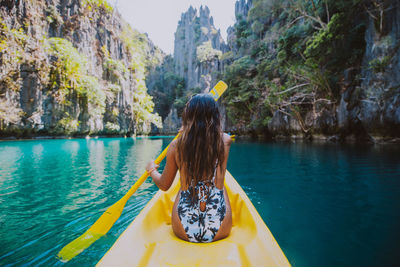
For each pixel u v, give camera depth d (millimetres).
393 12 11672
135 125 36875
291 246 1861
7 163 6047
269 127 21938
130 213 2451
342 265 1596
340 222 2303
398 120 11445
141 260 1056
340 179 4098
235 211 1771
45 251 1721
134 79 37875
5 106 17844
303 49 19234
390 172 4566
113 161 6473
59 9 24734
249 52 32406
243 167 5500
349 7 13305
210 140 1113
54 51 21656
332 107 15734
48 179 4133
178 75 66562
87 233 1850
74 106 23422
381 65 11766
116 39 34031
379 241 1912
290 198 3084
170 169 1204
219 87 2139
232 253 1053
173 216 1227
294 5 19641
